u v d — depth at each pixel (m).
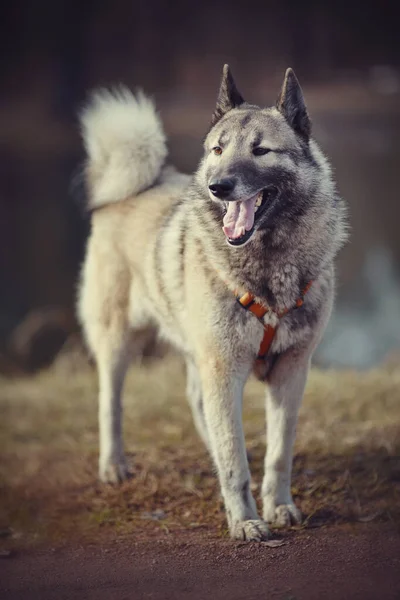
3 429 8.53
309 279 5.27
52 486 6.71
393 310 14.03
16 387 10.42
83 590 4.56
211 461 6.82
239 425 5.28
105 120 7.07
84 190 7.57
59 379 10.66
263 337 5.25
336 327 13.30
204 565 4.80
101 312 6.86
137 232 6.55
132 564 4.93
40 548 5.36
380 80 45.62
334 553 4.85
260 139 5.20
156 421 8.15
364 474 6.27
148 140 6.88
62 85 42.66
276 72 45.06
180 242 5.73
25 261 18.66
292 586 4.36
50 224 21.69
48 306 15.59
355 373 9.59
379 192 22.83
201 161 5.64
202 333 5.35
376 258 17.16
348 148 29.97
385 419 7.55
